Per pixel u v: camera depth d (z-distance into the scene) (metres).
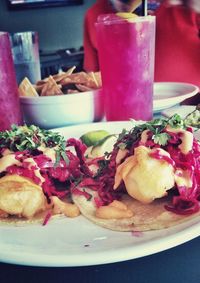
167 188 0.28
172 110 0.42
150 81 0.42
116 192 0.31
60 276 0.22
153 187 0.28
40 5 1.73
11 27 1.75
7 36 0.39
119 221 0.26
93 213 0.28
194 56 0.80
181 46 0.81
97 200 0.30
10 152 0.31
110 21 0.40
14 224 0.28
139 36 0.39
